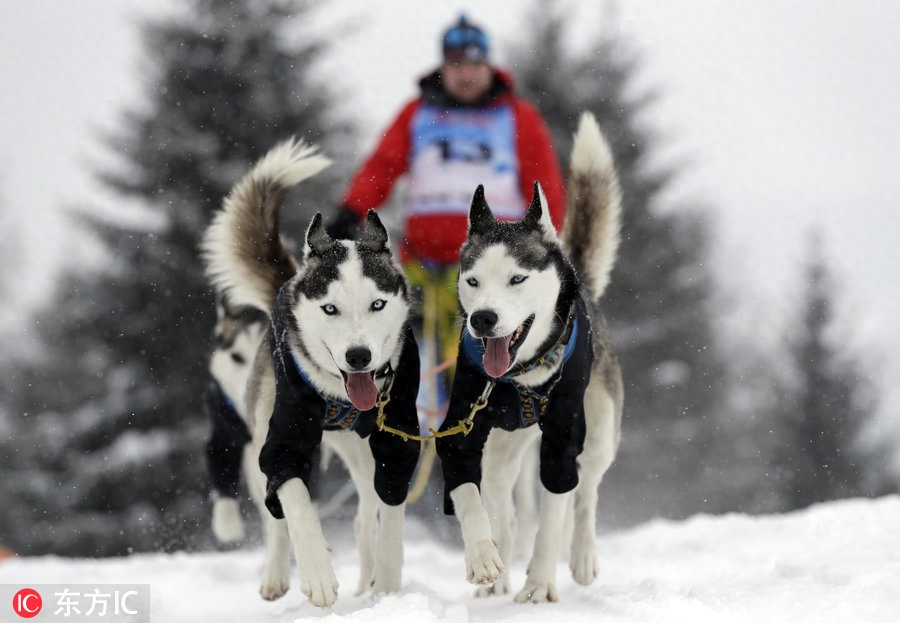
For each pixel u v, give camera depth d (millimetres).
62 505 23891
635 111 30328
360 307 6160
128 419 23297
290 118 25188
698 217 30688
